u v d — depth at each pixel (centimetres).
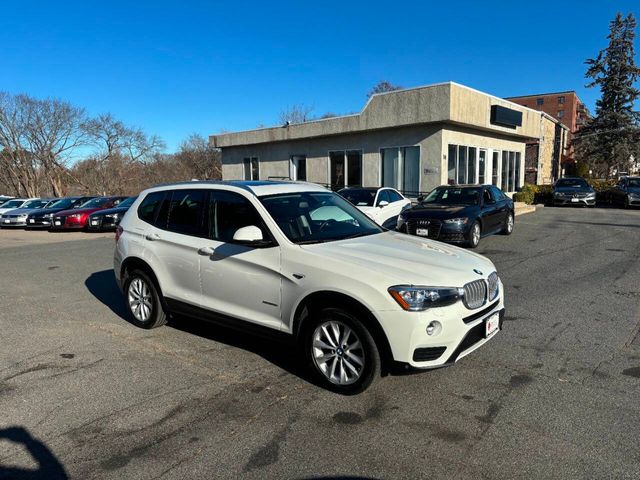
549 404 352
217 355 458
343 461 286
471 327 360
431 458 288
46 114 4775
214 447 303
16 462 289
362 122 1856
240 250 425
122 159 5203
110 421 336
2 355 467
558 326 530
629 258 927
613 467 275
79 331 539
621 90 3969
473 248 1044
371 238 448
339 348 369
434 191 1205
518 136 2200
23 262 1061
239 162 2534
